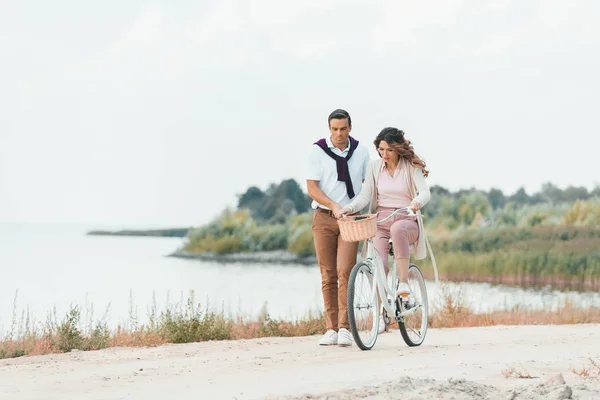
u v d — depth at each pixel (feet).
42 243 515.91
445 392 24.32
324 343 41.52
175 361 36.88
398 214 39.86
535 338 46.75
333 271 41.83
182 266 268.41
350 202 41.09
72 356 40.19
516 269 201.98
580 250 213.66
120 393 27.30
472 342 44.96
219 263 299.38
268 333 55.67
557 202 341.21
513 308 84.69
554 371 30.04
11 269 230.07
